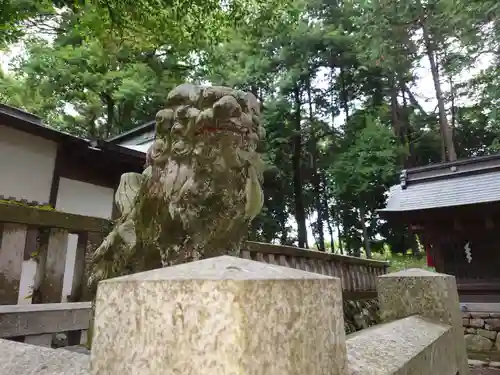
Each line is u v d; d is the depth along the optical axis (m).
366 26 13.12
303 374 0.60
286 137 17.30
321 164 17.48
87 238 3.25
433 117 18.53
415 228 8.90
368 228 16.77
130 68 13.73
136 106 16.03
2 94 15.76
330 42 16.62
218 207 2.09
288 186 18.61
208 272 0.64
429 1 11.91
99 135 18.20
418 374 1.31
